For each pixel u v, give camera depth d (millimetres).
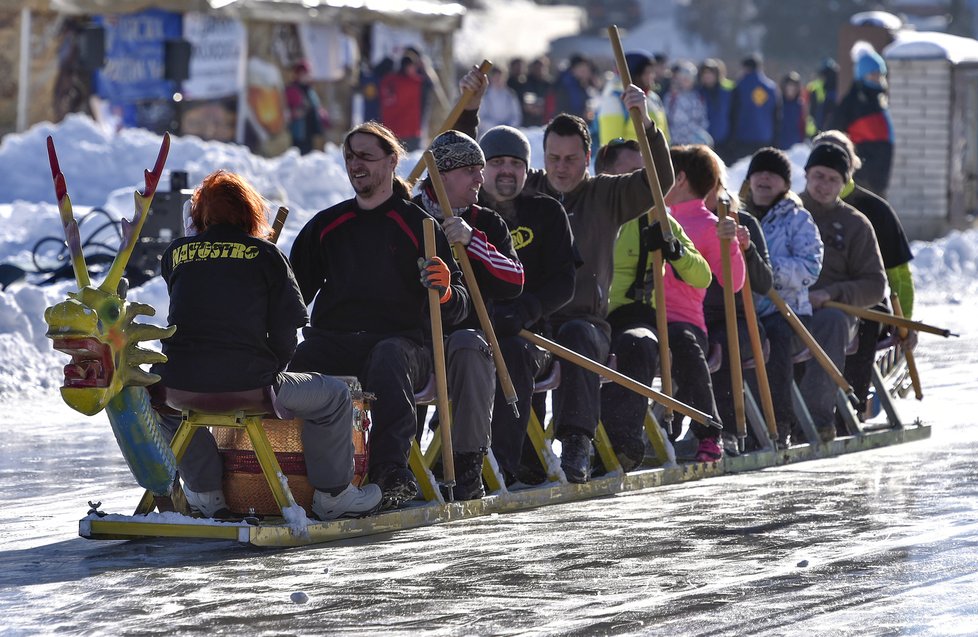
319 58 75062
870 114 64688
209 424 17797
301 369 19391
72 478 23156
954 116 72188
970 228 73375
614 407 21938
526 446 21688
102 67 67312
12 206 49844
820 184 27000
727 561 16906
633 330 22375
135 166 57156
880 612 14625
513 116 75000
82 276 17109
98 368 16547
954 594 15312
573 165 21906
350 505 18422
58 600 15219
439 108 79625
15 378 32656
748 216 24719
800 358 25453
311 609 14789
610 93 45625
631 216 21969
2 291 36438
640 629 14047
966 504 20406
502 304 20531
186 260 17938
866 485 22141
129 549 17750
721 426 22719
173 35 69812
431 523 19234
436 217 20484
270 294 17797
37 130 58406
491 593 15430
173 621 14391
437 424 20625
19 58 68000
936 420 29328
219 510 18547
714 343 24391
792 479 22828
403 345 19219
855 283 26547
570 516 19766
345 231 19578
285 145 73000
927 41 72438
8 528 19250
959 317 48469
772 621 14312
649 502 20859
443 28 80812
